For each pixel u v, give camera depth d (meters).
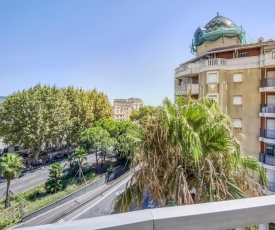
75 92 47.31
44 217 19.19
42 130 37.31
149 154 4.63
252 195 4.70
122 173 30.44
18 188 27.28
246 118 16.89
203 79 18.61
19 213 19.98
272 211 1.32
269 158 15.29
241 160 4.70
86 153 30.86
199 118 4.73
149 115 4.88
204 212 1.21
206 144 4.64
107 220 1.10
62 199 22.16
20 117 35.94
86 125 46.09
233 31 24.69
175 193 4.21
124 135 5.03
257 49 17.47
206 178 4.36
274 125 15.64
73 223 1.06
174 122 4.41
